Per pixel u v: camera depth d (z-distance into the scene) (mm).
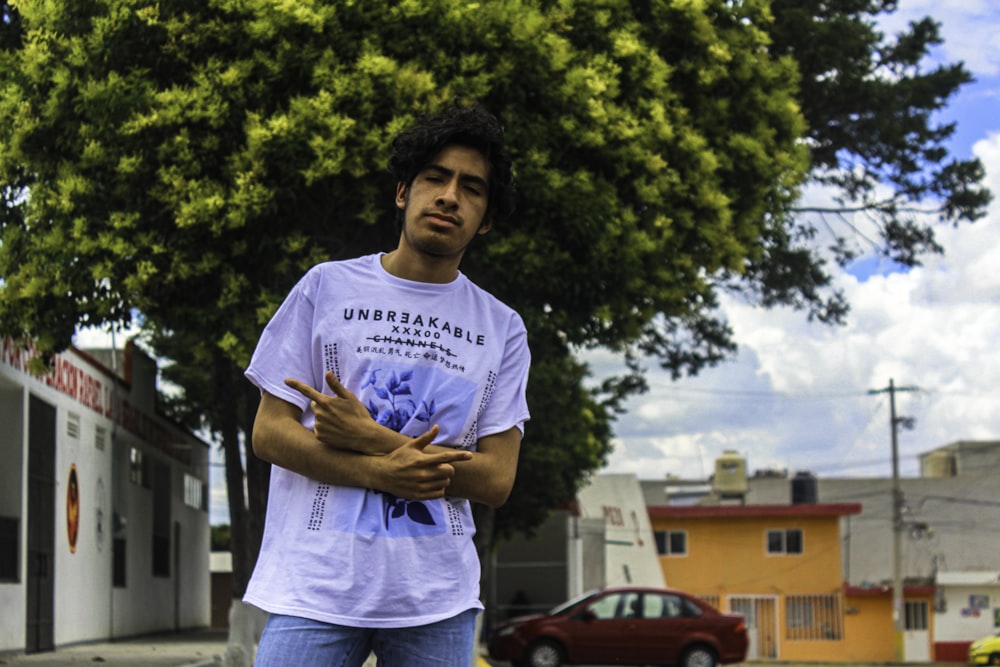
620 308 13727
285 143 12016
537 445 24281
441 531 3086
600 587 44781
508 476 3188
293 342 3139
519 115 12906
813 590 50000
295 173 12148
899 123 18766
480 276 12938
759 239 15828
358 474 2984
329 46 12445
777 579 50250
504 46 12734
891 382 45438
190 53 12633
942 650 49844
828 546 50094
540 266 12750
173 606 34281
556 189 12758
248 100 12508
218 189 12266
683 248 14562
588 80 12906
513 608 41438
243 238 12516
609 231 12977
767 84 15336
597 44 13719
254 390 14812
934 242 19641
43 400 19234
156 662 16734
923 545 60406
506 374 3266
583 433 27453
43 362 13523
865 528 60844
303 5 12211
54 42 12805
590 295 13250
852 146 19250
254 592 3049
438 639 3049
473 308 3240
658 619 24047
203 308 12836
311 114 12031
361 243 13211
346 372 3113
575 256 13148
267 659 2957
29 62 12719
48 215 12836
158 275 12531
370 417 3016
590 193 12930
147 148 12430
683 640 23922
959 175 19047
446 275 3209
